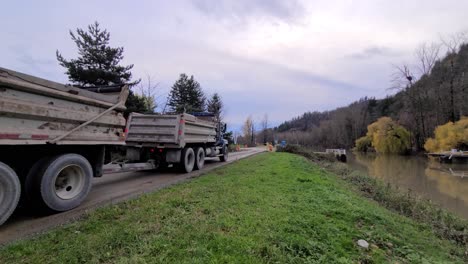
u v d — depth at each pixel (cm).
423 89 4256
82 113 512
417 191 1405
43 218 442
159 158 959
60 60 1586
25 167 454
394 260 363
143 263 272
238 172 971
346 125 7494
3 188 386
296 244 345
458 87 3806
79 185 514
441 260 399
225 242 328
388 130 4728
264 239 348
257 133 8900
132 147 976
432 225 641
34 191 445
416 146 4406
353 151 6203
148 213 434
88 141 531
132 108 1755
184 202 505
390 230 478
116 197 584
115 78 1648
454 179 1905
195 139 1084
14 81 381
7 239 352
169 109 3506
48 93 437
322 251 344
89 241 323
